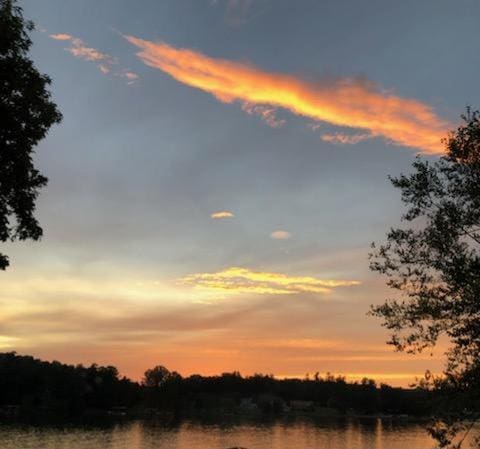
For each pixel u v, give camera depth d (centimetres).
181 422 14662
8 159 1325
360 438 8756
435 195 1201
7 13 1265
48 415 15388
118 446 7881
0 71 1274
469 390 1093
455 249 1161
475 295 1109
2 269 1366
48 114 1347
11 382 16250
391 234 1221
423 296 1181
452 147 1193
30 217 1395
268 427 12975
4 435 9131
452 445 1098
